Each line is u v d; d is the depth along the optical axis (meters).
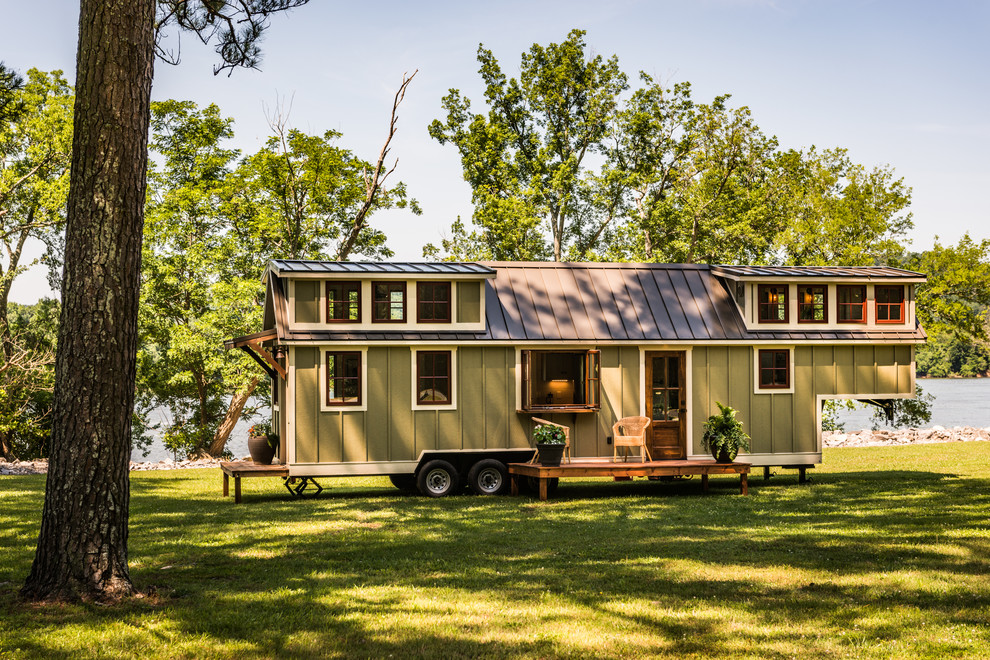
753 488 16.47
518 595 7.85
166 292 28.00
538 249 33.62
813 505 13.45
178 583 8.29
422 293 15.88
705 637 6.51
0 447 30.45
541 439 15.17
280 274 15.11
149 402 31.97
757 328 16.97
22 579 8.30
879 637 6.43
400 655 6.15
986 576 8.21
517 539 10.81
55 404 7.52
